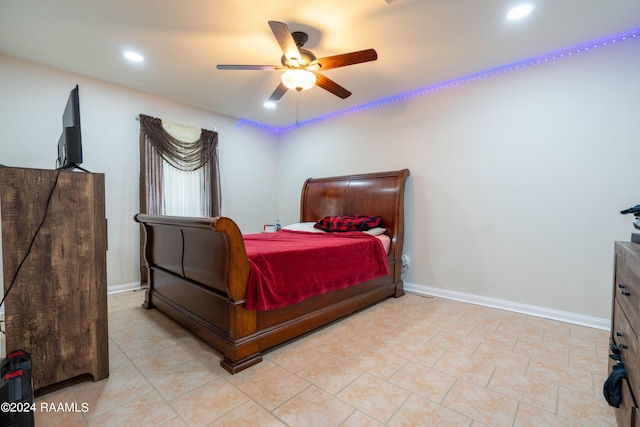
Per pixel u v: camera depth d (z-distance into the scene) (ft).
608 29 7.55
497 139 9.83
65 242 5.39
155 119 11.82
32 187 5.08
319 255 7.98
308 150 15.62
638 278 3.65
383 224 11.69
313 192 14.56
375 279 10.09
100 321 5.71
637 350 3.60
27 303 5.07
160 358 6.52
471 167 10.36
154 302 9.48
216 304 6.72
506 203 9.69
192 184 13.09
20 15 7.00
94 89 10.55
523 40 8.07
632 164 7.80
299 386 5.53
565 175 8.70
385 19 7.18
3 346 6.01
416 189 11.71
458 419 4.68
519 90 9.42
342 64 7.49
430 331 8.01
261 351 6.69
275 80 10.57
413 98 11.77
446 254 10.98
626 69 7.86
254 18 7.14
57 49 8.57
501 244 9.80
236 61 9.21
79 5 6.65
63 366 5.40
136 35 7.86
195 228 6.64
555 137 8.84
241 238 6.11
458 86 10.64
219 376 5.85
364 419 4.67
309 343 7.30
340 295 8.71
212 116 14.02
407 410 4.89
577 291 8.57
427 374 5.94
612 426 4.51
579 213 8.51
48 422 4.57
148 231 9.66
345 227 11.57
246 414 4.78
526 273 9.36
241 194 15.31
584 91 8.41
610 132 8.07
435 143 11.20
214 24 7.38
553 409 4.91
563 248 8.75
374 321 8.72
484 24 7.38
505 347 7.08
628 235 7.88
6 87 8.95
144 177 11.53
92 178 5.66
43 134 9.55
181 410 4.86
